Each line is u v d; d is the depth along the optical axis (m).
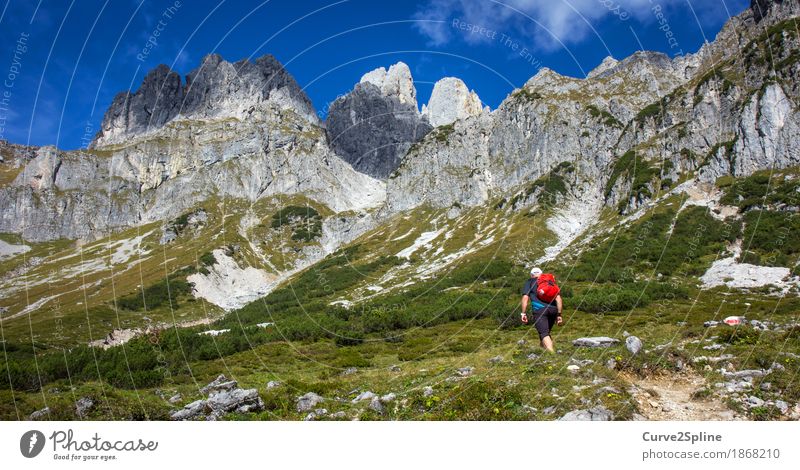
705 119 134.50
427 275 112.12
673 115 148.75
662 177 127.69
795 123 111.50
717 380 11.88
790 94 116.88
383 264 138.12
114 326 88.56
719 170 116.50
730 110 128.25
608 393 10.66
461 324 48.84
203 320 88.25
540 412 10.15
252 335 43.84
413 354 31.19
